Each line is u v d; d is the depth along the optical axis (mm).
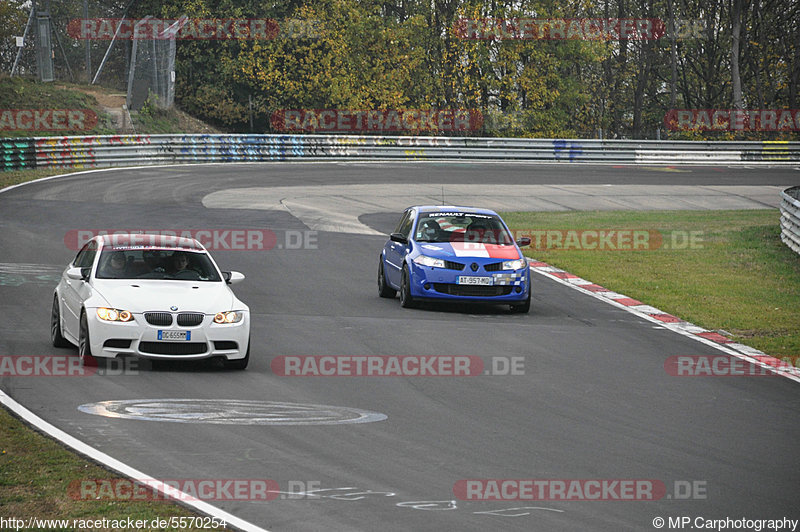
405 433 31422
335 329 50688
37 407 32750
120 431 30141
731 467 28812
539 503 24781
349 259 76688
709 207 124688
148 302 39969
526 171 158000
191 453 28078
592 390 39188
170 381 37969
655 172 163625
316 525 22516
